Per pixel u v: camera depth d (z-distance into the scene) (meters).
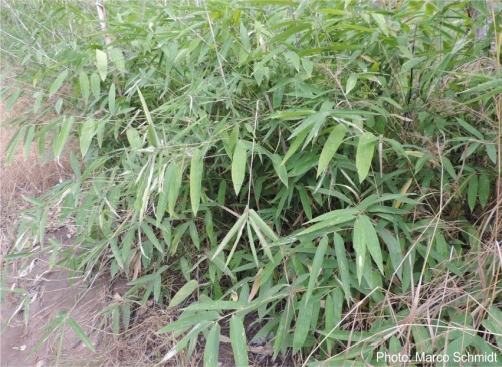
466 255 1.28
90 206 1.65
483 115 1.39
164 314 1.79
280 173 1.34
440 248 1.30
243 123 1.54
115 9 2.37
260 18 1.79
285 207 1.64
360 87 1.60
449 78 1.55
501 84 1.18
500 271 1.17
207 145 1.30
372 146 1.13
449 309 1.19
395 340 1.08
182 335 1.69
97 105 2.12
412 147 1.48
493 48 1.54
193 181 1.21
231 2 1.56
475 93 1.48
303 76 1.44
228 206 1.87
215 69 1.69
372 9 1.53
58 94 2.24
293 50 1.46
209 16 1.50
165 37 1.71
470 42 1.59
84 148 1.53
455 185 1.40
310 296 1.21
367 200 1.26
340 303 1.23
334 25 1.51
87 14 2.43
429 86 1.56
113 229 1.97
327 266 1.31
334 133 1.15
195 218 1.77
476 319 1.12
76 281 2.16
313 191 1.49
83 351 1.80
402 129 1.53
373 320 1.29
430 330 1.04
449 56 1.45
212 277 1.60
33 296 2.13
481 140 1.32
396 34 1.65
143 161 1.63
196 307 1.19
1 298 1.84
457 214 1.49
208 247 1.83
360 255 1.07
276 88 1.43
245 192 1.74
